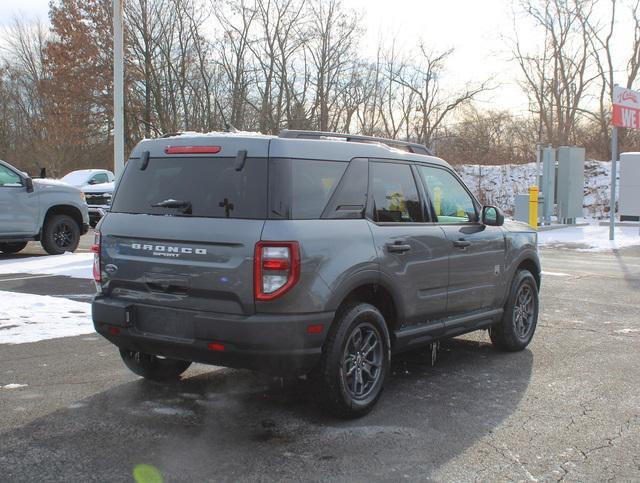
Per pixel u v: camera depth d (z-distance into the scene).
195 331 4.17
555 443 4.15
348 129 33.78
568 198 22.30
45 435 4.18
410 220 5.16
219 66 32.94
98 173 22.50
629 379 5.58
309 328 4.10
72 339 6.70
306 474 3.65
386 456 3.91
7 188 12.59
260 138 4.30
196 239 4.22
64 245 13.86
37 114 46.12
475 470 3.73
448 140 38.44
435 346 6.15
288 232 4.05
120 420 4.46
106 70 32.41
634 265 13.75
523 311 6.66
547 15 34.91
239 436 4.20
